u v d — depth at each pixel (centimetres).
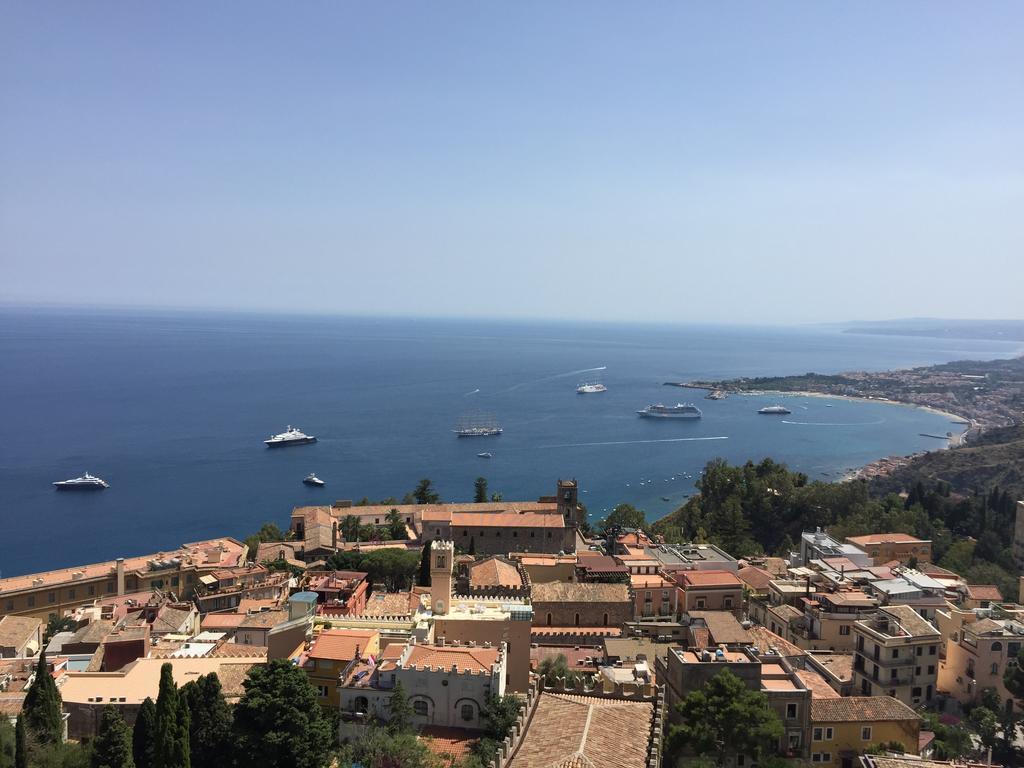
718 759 8081
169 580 16688
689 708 8244
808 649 12000
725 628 11494
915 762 7331
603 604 12706
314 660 8662
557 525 18325
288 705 7369
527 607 10381
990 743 9388
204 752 7650
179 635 12188
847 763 8775
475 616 9912
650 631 12512
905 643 10375
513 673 9694
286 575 16225
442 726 8019
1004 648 10631
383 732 7575
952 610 11844
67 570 16450
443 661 8269
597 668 10500
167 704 6906
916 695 10388
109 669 10512
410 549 18825
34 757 7250
